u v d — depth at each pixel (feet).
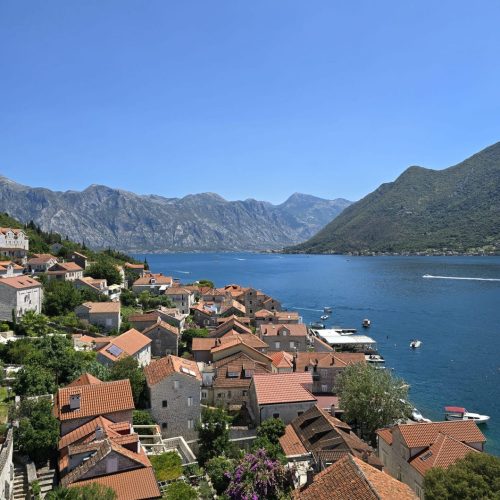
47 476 157.28
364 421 244.01
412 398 335.26
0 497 130.41
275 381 252.21
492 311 654.12
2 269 444.14
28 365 230.07
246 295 579.48
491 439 271.28
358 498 95.40
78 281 481.87
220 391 266.57
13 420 170.60
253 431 225.35
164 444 200.34
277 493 138.41
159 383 217.77
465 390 351.46
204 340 359.25
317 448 196.24
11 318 345.10
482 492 125.18
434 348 473.67
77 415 177.78
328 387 299.79
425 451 181.68
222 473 162.09
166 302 537.24
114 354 278.46
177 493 152.25
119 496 139.95
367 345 469.98
